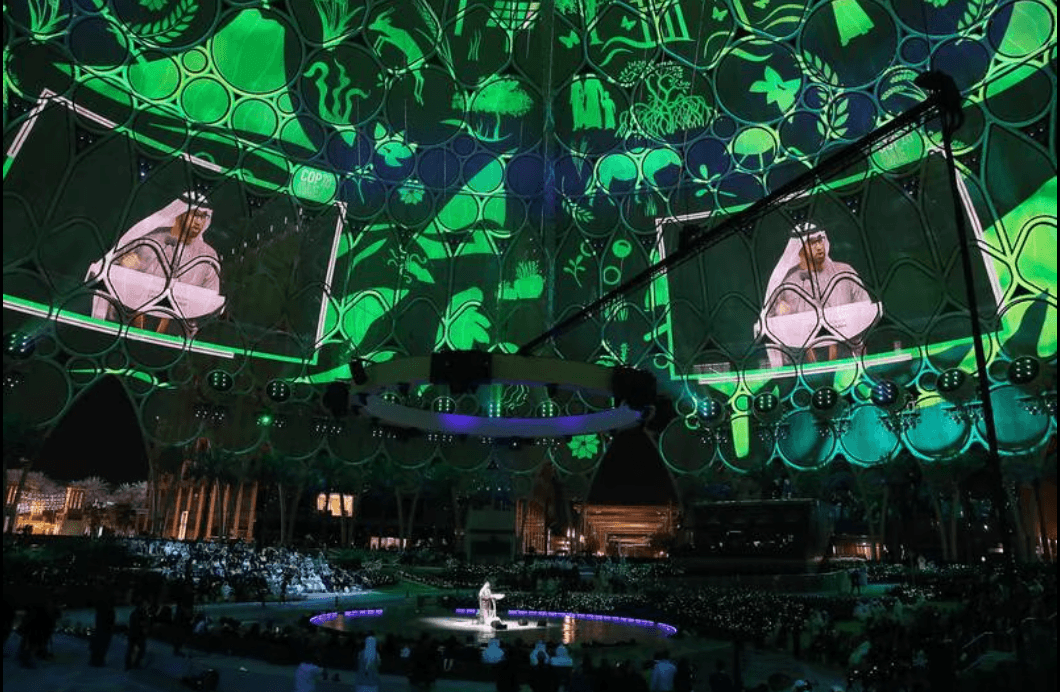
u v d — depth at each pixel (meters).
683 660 12.28
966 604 22.69
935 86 13.27
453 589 40.12
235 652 15.91
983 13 46.69
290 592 31.75
